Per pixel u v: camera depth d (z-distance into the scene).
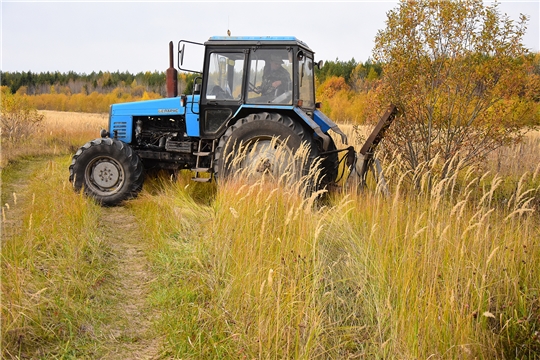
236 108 6.82
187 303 3.75
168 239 5.23
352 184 6.11
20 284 3.64
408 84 6.66
